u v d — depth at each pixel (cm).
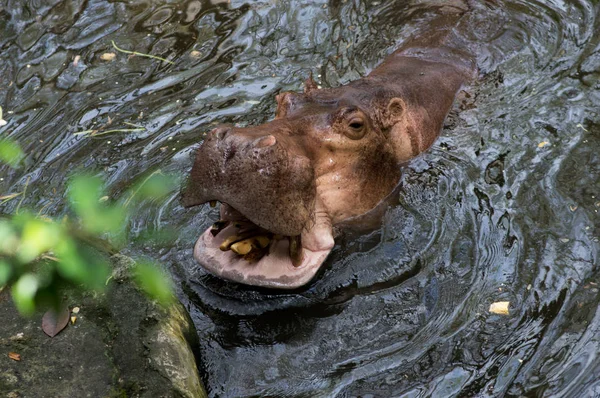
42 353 550
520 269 684
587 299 648
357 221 733
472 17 1069
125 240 735
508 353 607
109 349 558
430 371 598
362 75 986
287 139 655
